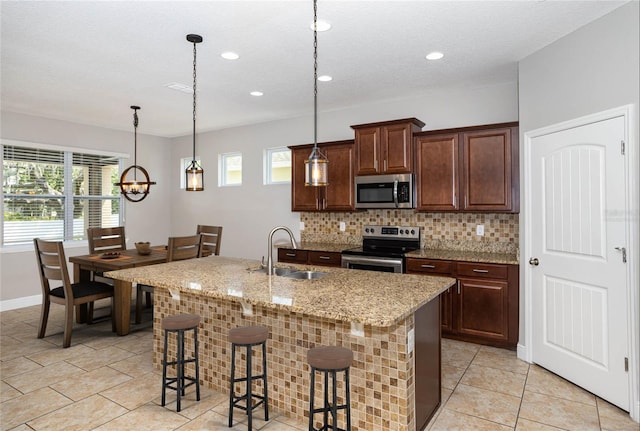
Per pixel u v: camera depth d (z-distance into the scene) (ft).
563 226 9.60
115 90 13.67
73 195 18.62
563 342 9.66
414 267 12.91
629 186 7.91
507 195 12.15
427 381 7.73
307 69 11.66
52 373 10.07
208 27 8.88
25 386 9.32
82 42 9.66
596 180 8.66
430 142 13.41
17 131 16.65
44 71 11.75
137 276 8.88
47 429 7.50
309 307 6.16
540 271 10.38
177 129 20.58
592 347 8.84
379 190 14.15
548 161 10.03
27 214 17.08
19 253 16.74
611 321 8.38
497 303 11.62
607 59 8.33
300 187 16.49
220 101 15.19
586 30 8.84
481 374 10.02
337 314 5.81
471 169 12.69
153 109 16.33
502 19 8.58
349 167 15.23
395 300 6.59
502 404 8.48
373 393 7.06
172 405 8.44
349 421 6.39
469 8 8.10
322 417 7.63
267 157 19.15
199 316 8.65
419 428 7.31
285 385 8.09
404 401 6.78
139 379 9.75
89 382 9.56
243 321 8.70
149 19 8.50
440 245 14.30
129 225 20.92
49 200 17.79
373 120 15.66
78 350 11.71
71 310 12.07
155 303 10.47
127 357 11.20
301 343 7.86
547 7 8.05
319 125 17.08
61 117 17.63
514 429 7.52
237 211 20.04
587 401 8.58
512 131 12.06
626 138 7.95
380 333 6.97
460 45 9.96
